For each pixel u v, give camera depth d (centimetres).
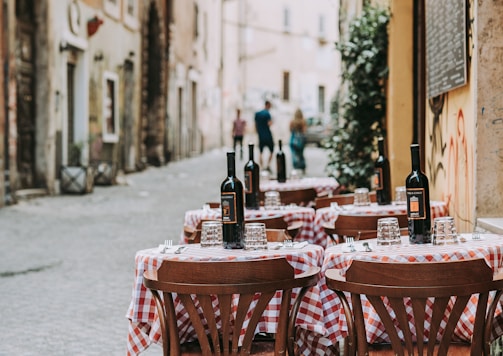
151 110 2923
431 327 371
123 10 2458
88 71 2091
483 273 370
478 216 640
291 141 2311
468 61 678
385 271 371
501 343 515
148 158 2912
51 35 1823
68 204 1652
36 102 1812
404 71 1087
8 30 1598
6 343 641
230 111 4941
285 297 410
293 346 422
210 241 492
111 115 2366
